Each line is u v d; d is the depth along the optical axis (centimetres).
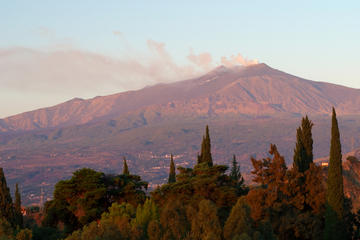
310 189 5038
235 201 5700
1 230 4828
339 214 4728
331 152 4841
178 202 4028
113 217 4819
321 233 4722
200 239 3622
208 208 3706
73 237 4034
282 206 4884
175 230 3791
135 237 3872
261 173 5125
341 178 4775
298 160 5569
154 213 4419
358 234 4997
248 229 3591
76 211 6325
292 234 4778
